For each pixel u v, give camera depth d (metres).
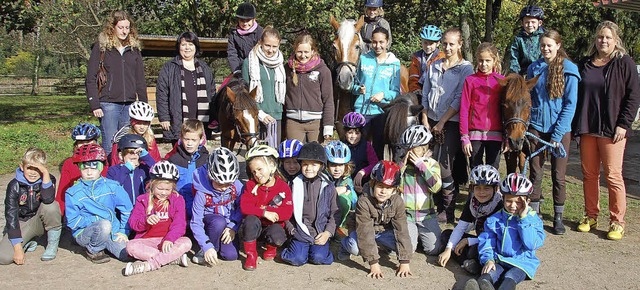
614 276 4.03
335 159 4.41
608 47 4.65
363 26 6.40
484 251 3.91
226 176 4.02
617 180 4.84
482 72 4.80
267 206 4.18
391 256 4.45
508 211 3.88
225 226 4.25
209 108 5.84
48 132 12.75
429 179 4.28
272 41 5.19
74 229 4.27
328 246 4.31
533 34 5.82
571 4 17.25
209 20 16.28
